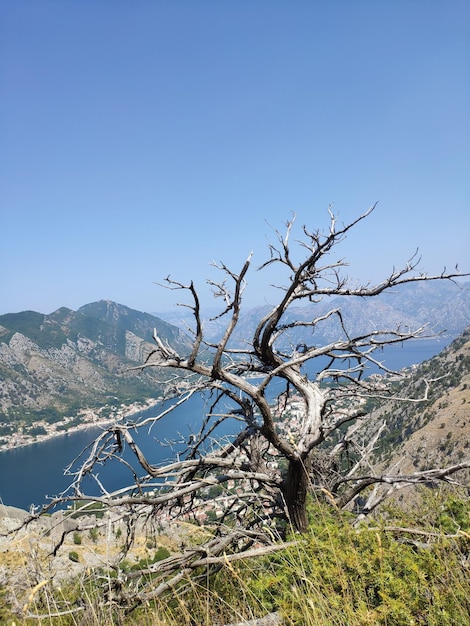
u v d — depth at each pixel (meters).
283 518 7.55
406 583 3.79
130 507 6.38
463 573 3.85
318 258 7.18
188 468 7.25
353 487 7.87
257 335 8.40
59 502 5.61
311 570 4.20
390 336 8.88
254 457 8.45
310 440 7.30
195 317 6.64
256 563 5.58
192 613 4.56
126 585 5.55
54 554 5.16
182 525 6.12
